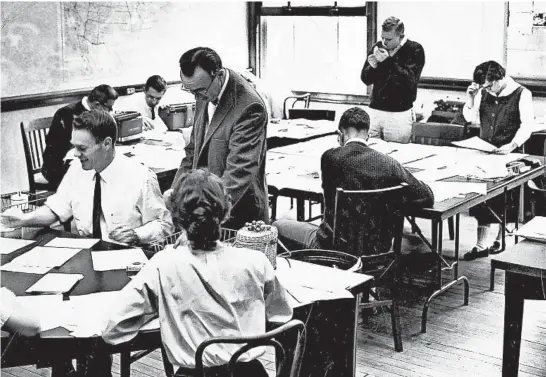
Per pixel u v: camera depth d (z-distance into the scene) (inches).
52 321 97.1
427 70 313.4
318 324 115.9
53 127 222.4
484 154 223.3
